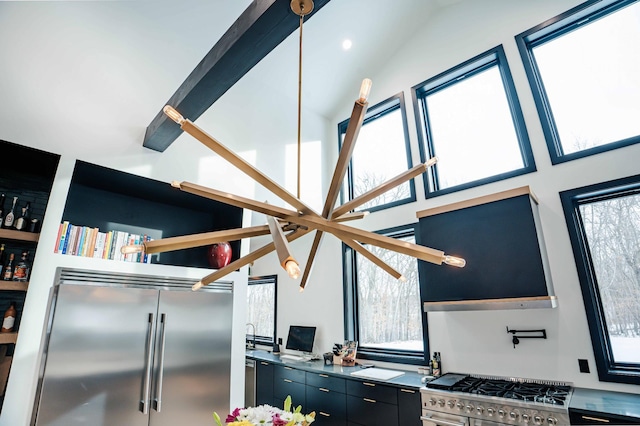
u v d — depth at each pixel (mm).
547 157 3135
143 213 3451
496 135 3639
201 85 2279
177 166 3170
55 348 2160
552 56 3430
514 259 2693
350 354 3969
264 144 4027
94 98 2730
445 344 3389
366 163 4844
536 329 2891
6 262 2441
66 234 2490
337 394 3453
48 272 2342
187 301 2832
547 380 2768
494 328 3111
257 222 4184
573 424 2100
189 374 2709
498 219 2840
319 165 4816
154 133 2764
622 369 2557
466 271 2924
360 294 4355
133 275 2734
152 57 3088
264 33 1853
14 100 2352
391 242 1249
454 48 4078
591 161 2891
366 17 4090
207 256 3703
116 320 2432
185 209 3785
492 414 2393
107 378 2312
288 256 868
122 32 2938
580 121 3131
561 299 2818
